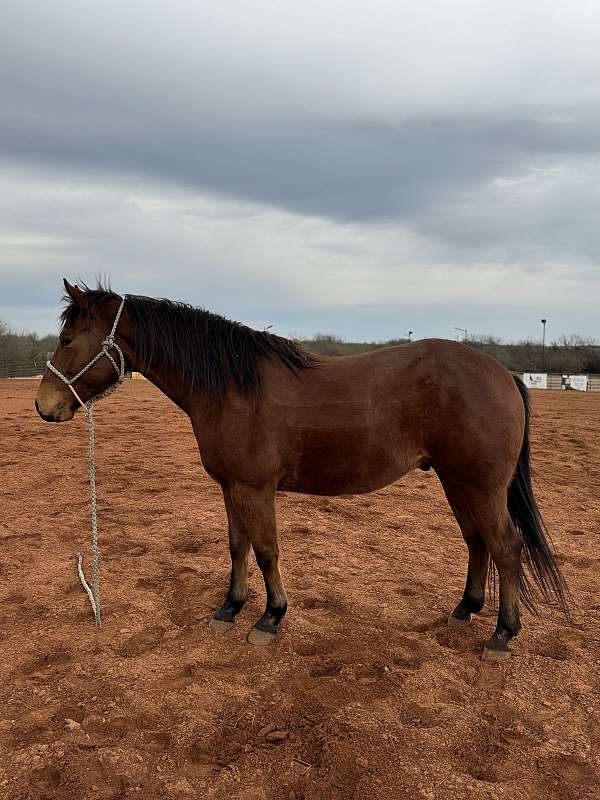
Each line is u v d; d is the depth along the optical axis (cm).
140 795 235
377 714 288
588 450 1105
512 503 369
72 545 553
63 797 233
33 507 677
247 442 345
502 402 338
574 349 5203
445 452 342
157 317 371
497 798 234
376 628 388
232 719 288
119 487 774
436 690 315
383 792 237
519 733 278
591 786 244
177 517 643
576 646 366
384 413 343
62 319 376
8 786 238
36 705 297
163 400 2048
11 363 4072
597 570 500
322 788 241
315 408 345
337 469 352
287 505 710
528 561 369
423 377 343
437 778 245
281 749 264
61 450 1027
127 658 345
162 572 484
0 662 338
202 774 250
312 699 303
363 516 669
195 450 1050
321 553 536
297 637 371
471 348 359
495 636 352
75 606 415
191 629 384
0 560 505
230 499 381
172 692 309
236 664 342
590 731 281
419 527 630
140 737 273
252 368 347
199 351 355
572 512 684
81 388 376
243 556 386
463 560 526
